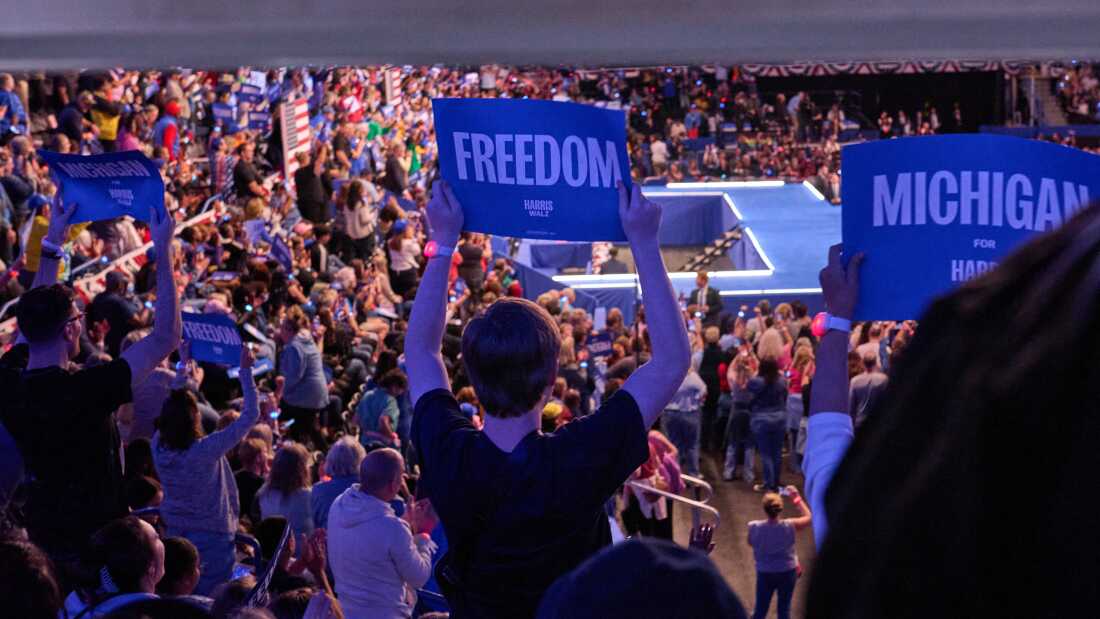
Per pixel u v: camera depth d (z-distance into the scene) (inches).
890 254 70.2
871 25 59.9
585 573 42.7
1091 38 59.3
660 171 1400.1
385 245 716.7
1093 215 18.9
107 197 129.9
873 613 18.2
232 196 644.7
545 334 78.2
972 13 59.0
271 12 61.1
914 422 18.9
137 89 640.4
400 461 192.5
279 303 498.3
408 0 59.0
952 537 17.7
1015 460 17.4
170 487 194.9
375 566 186.9
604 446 77.7
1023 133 1395.2
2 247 408.2
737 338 642.2
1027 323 18.1
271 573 145.5
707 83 1508.4
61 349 129.8
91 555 124.3
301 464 242.8
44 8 59.9
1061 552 17.0
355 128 868.0
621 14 60.1
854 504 19.2
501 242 976.9
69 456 127.8
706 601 40.7
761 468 564.7
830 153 1373.0
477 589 79.7
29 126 565.9
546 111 84.7
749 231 1092.5
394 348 518.9
